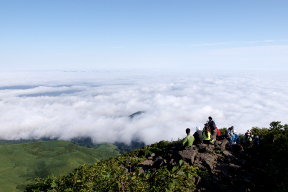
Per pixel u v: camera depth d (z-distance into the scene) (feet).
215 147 62.59
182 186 46.42
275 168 50.57
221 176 48.60
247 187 45.65
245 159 59.00
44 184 60.54
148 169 56.34
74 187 53.67
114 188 49.34
